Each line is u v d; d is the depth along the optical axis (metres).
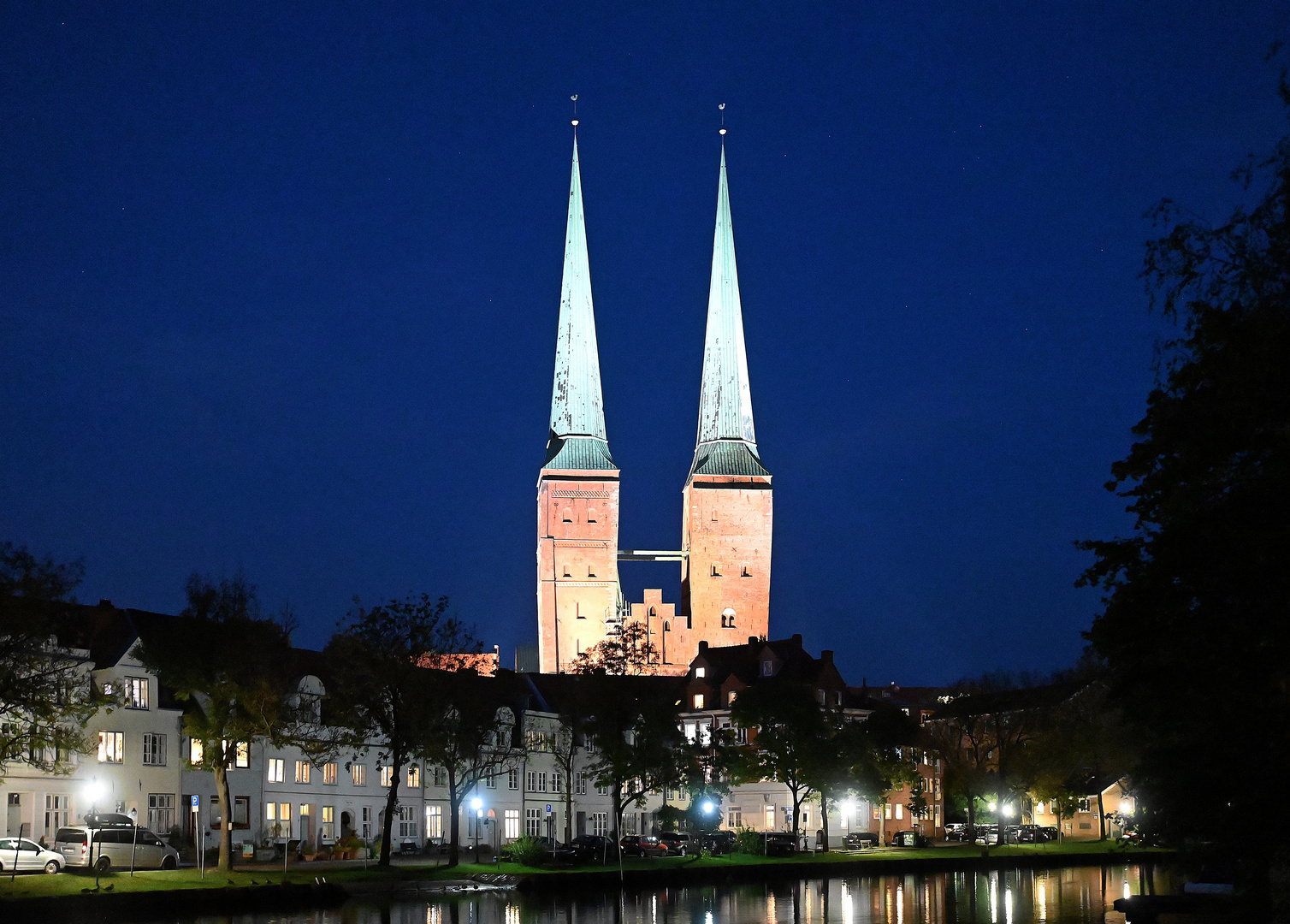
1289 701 33.53
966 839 130.62
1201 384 35.06
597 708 102.94
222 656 75.25
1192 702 35.84
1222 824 36.09
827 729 111.81
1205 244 35.03
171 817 88.00
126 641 87.25
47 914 57.75
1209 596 34.59
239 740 76.75
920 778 120.44
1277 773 33.53
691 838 109.56
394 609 86.88
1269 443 32.44
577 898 79.38
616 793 102.50
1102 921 65.81
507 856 94.25
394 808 85.38
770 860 101.06
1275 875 41.16
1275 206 34.28
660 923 65.50
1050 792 127.12
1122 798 147.12
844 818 140.50
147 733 87.00
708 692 148.12
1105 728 126.12
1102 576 37.81
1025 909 72.81
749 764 111.19
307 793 99.38
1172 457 35.62
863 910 72.00
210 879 70.44
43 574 65.31
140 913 62.09
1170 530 34.19
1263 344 32.16
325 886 73.25
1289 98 34.34
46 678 67.81
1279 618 32.75
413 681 84.62
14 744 67.19
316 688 101.62
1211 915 50.00
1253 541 32.28
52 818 79.94
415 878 80.12
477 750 92.75
